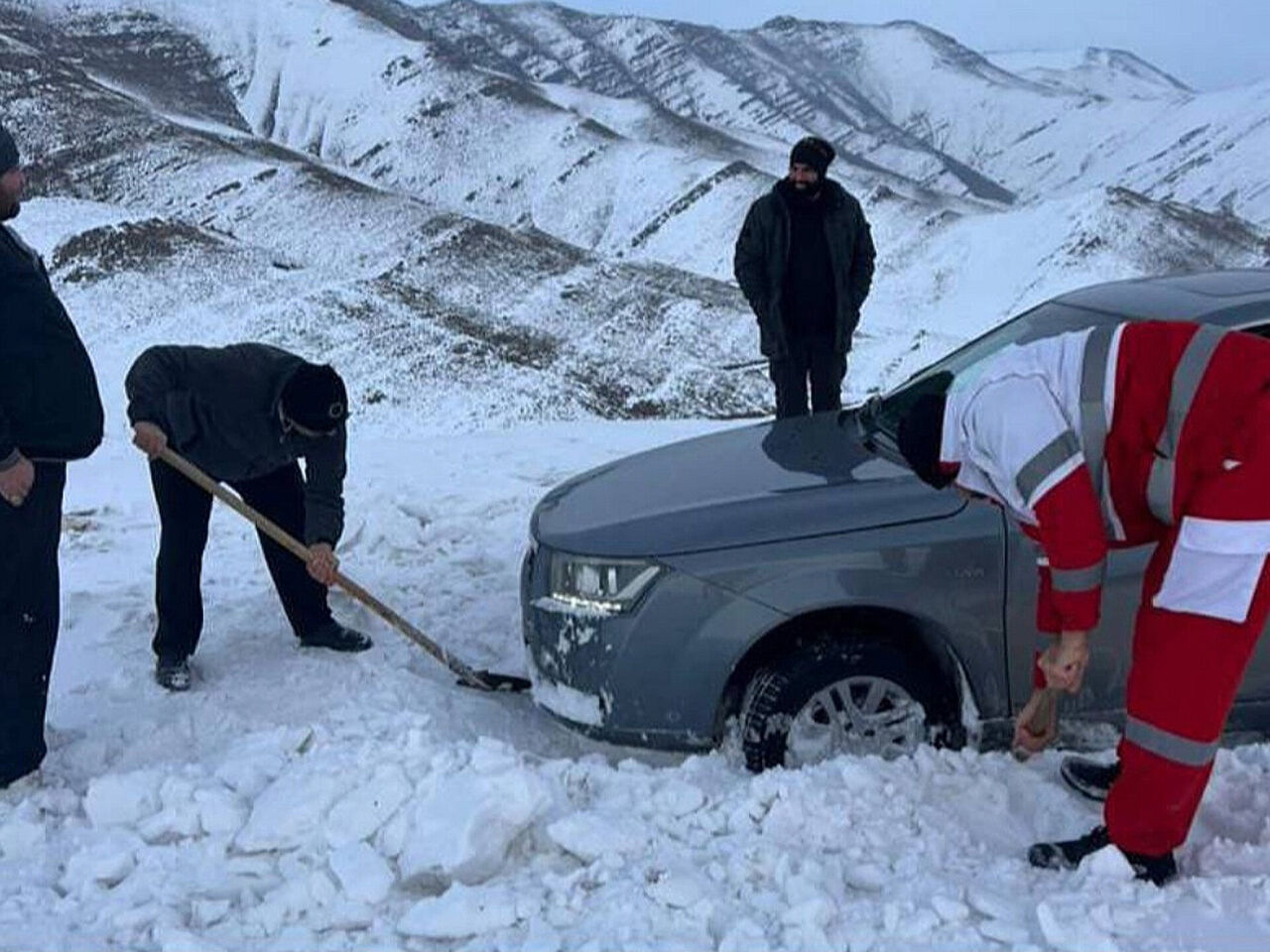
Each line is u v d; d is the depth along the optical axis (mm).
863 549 3953
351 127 113125
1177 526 3125
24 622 3914
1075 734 4051
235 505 4707
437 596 6176
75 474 8727
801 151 7070
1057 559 3072
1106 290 4848
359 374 31312
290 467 5273
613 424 10094
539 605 4281
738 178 93125
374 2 176500
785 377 7453
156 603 5180
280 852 3486
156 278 35812
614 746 4203
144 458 9367
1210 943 2965
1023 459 3047
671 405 33531
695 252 83688
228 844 3561
